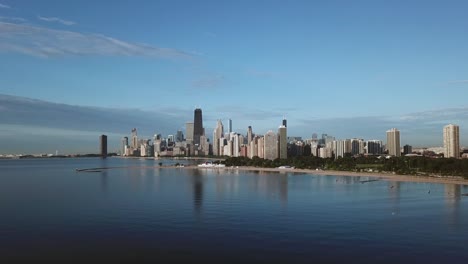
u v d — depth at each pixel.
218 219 144.38
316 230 126.25
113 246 109.25
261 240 114.69
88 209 168.12
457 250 105.06
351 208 170.50
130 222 139.38
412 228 129.25
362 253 102.44
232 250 105.31
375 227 130.50
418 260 97.31
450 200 198.00
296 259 98.06
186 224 135.75
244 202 189.38
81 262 96.38
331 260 97.25
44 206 177.62
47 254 102.38
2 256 100.69
